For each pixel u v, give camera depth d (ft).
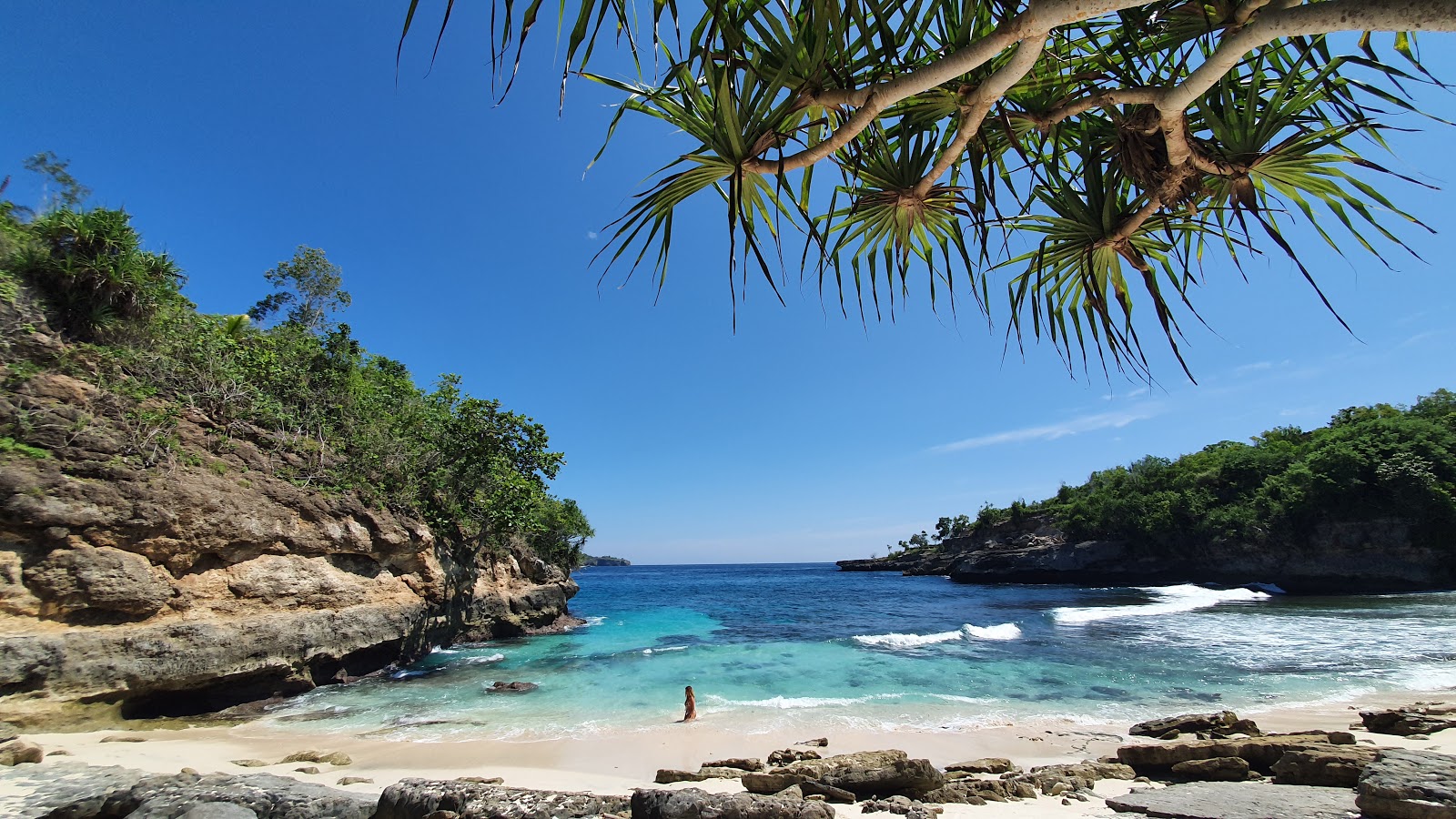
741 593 177.27
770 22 9.30
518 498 73.36
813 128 11.90
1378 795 14.90
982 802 21.45
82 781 21.03
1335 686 42.32
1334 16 6.82
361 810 18.70
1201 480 166.71
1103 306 12.92
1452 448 123.44
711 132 10.66
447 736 34.27
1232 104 10.69
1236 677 46.47
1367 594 117.39
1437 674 44.91
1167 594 138.10
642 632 83.56
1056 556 189.88
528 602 80.69
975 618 97.86
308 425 56.24
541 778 26.84
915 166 12.13
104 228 41.42
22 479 31.22
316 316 104.17
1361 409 186.19
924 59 10.81
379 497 55.42
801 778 23.93
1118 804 19.06
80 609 32.09
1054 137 12.36
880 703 41.39
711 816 16.56
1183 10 10.44
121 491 34.83
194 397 45.06
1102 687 45.09
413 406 75.10
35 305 37.68
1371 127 10.44
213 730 35.04
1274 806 16.69
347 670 49.01
